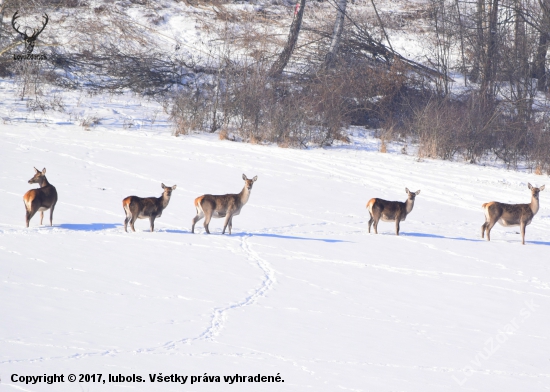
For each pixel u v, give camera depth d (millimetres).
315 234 51688
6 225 46125
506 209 54125
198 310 31688
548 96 117062
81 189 59375
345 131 103250
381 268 43000
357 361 26359
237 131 97750
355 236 52031
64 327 27531
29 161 67562
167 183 64688
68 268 37188
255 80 103250
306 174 74875
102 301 31844
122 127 92188
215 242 46375
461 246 51250
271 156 82938
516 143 99125
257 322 30625
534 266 46438
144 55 117375
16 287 32781
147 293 33875
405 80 114250
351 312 33500
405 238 52625
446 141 96375
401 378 24797
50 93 103375
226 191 63781
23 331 26484
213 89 108250
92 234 45625
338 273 41031
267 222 54906
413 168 84125
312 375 24312
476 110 105938
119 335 27109
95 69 113062
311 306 34000
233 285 36719
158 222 51781
